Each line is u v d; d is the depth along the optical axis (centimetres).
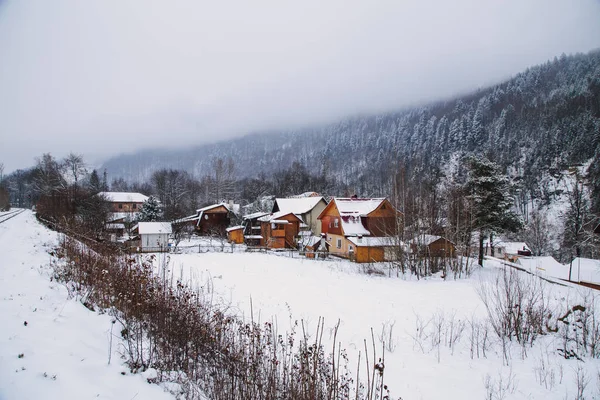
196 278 1711
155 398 488
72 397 419
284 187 8525
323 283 1970
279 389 620
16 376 423
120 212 6544
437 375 908
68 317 679
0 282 852
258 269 2230
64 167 5800
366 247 3086
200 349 727
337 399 632
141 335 673
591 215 3984
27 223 2794
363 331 1232
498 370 940
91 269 1020
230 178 8375
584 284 2731
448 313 1456
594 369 911
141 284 919
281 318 1298
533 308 1320
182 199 7631
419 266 2391
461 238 2708
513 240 5791
